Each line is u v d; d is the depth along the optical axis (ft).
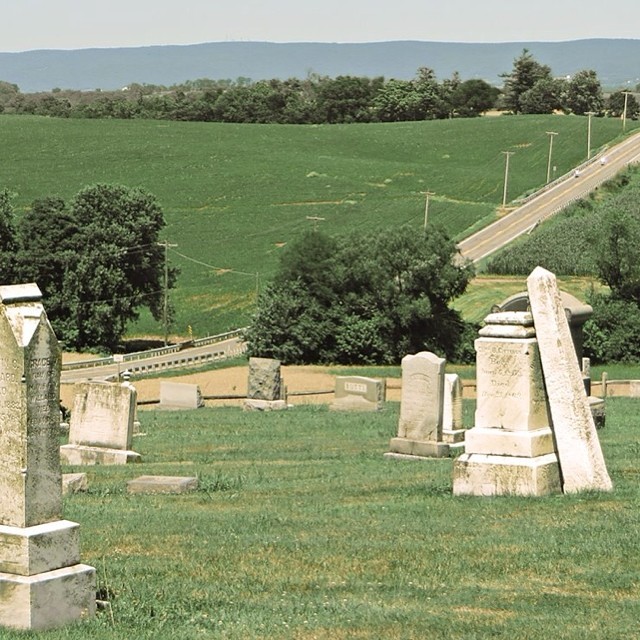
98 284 465.47
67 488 102.58
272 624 56.95
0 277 467.11
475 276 454.40
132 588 63.21
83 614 57.00
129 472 119.96
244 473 116.57
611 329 380.58
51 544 55.83
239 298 527.81
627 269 396.16
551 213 655.76
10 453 55.72
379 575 67.05
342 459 129.90
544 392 92.07
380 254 407.23
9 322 55.42
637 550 71.00
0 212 473.67
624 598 61.82
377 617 58.18
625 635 55.11
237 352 419.13
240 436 160.15
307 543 75.31
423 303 398.62
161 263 491.72
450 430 145.48
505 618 58.18
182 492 102.83
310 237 415.03
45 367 55.93
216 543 76.02
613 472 102.27
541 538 74.90
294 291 407.23
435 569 68.03
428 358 131.13
